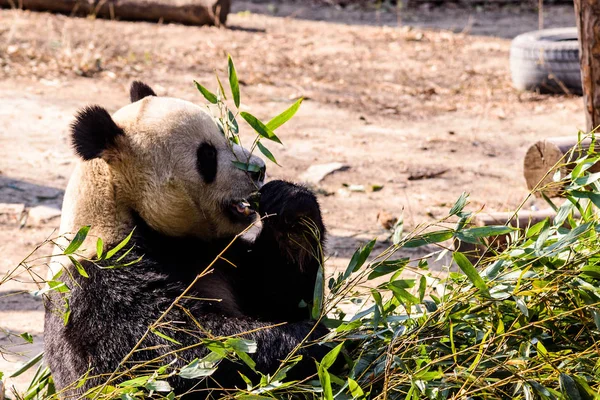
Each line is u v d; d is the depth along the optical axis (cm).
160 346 695
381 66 2941
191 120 864
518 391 704
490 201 1691
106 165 825
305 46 3167
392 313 834
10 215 1598
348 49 3156
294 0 4153
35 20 3170
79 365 743
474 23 3722
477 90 2659
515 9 4016
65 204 842
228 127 909
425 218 1614
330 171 1870
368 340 788
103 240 798
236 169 876
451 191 1775
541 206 1625
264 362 727
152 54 2864
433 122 2328
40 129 2066
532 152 1641
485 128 2262
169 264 806
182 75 2644
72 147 804
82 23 3206
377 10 3972
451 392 710
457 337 762
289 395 716
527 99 2536
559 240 725
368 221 1616
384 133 2200
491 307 740
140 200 834
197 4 3316
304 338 728
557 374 682
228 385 731
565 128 2230
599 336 747
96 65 2642
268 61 2906
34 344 1118
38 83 2428
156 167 837
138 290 757
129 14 3325
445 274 1296
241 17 3666
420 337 736
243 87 2562
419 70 2900
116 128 823
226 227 886
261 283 849
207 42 3091
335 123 2272
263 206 820
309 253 810
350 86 2678
